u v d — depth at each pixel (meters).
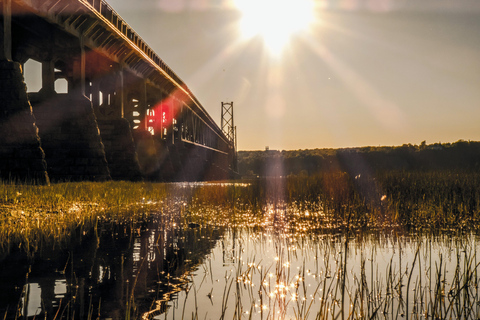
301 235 9.95
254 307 4.64
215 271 6.25
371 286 5.45
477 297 5.13
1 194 13.59
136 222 11.91
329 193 18.44
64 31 32.81
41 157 23.53
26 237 8.93
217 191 23.77
